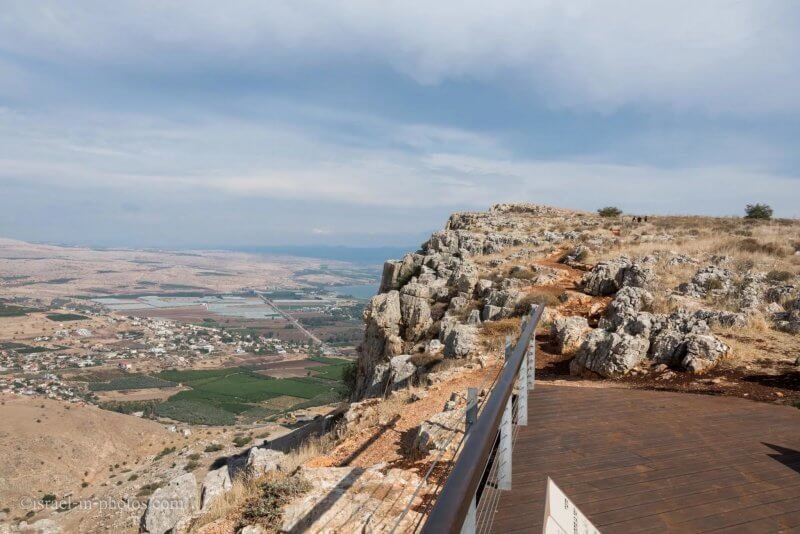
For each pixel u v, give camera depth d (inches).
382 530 237.5
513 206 2404.0
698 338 553.3
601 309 844.6
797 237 1194.6
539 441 291.1
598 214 2160.4
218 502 318.7
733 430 317.4
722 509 204.2
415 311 1130.7
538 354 726.5
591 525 180.9
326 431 751.1
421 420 458.9
